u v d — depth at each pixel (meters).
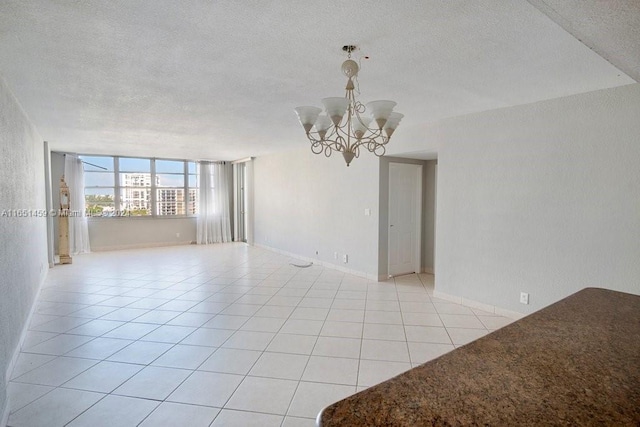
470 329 3.47
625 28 1.45
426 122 4.44
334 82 2.88
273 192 8.03
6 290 2.55
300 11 1.78
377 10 1.77
